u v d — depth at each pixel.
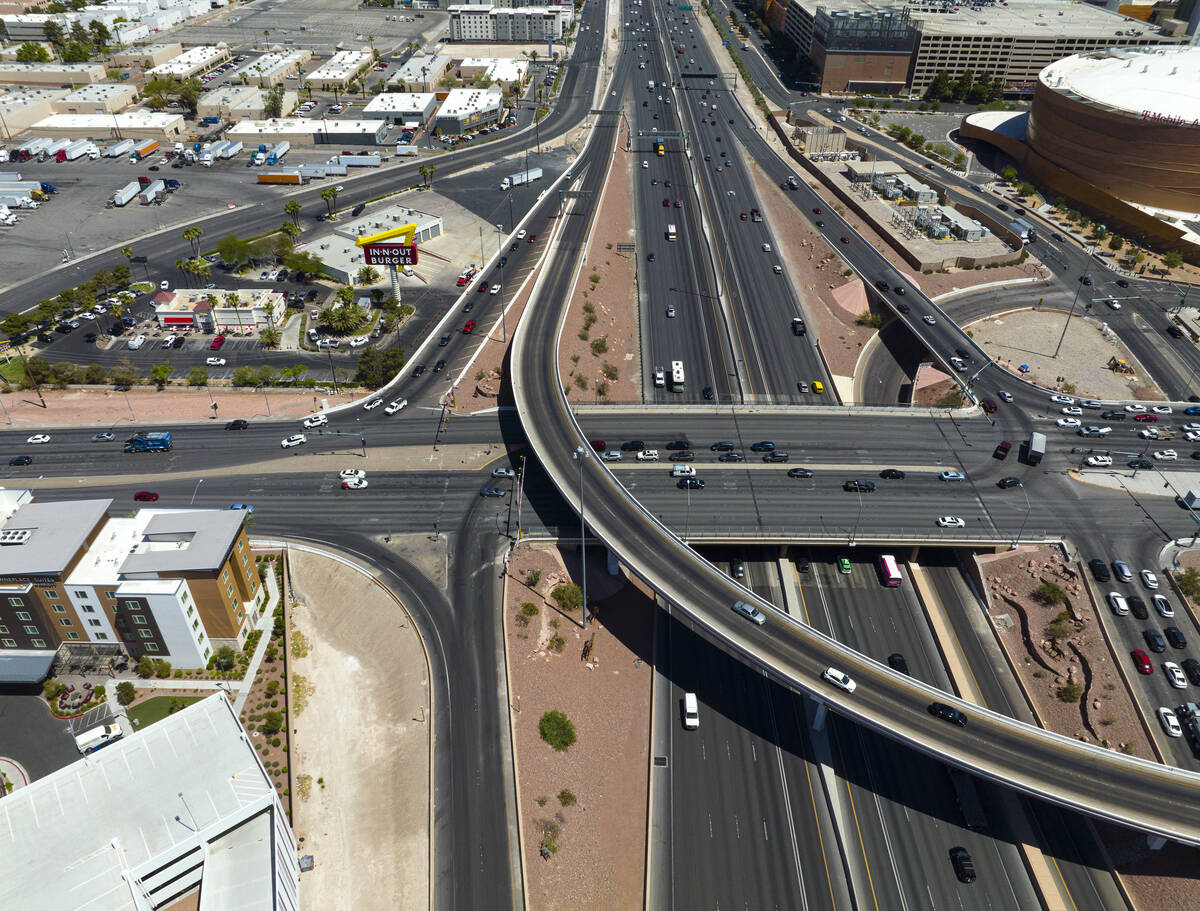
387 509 153.50
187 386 190.25
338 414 179.38
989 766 104.38
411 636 129.38
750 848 108.62
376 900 98.88
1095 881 105.69
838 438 170.38
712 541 142.25
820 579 147.50
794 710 127.38
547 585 139.12
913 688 114.12
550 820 107.38
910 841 109.69
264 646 129.00
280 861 85.38
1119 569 139.50
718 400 192.25
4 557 117.31
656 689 129.00
